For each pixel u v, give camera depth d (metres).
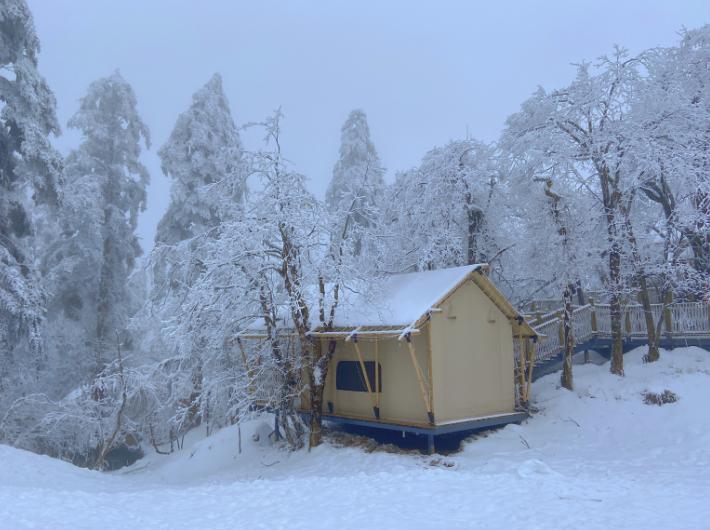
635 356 20.11
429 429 14.93
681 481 9.95
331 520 8.70
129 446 27.27
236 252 16.55
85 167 29.64
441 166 22.81
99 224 27.95
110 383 23.61
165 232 28.97
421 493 9.98
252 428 20.91
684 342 19.69
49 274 27.30
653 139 18.50
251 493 11.08
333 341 17.55
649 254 22.28
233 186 18.50
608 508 8.35
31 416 23.45
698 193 19.02
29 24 21.70
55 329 27.19
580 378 19.28
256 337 18.70
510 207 22.84
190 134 29.36
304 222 16.77
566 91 19.95
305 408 19.36
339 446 16.92
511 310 17.52
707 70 21.81
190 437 25.72
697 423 14.45
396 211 24.41
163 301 21.11
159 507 10.27
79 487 15.20
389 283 18.23
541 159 19.12
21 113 21.27
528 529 7.68
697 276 19.42
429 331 15.49
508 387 17.47
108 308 29.19
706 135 18.97
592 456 13.51
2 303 19.55
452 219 22.66
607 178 19.22
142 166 31.67
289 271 16.97
